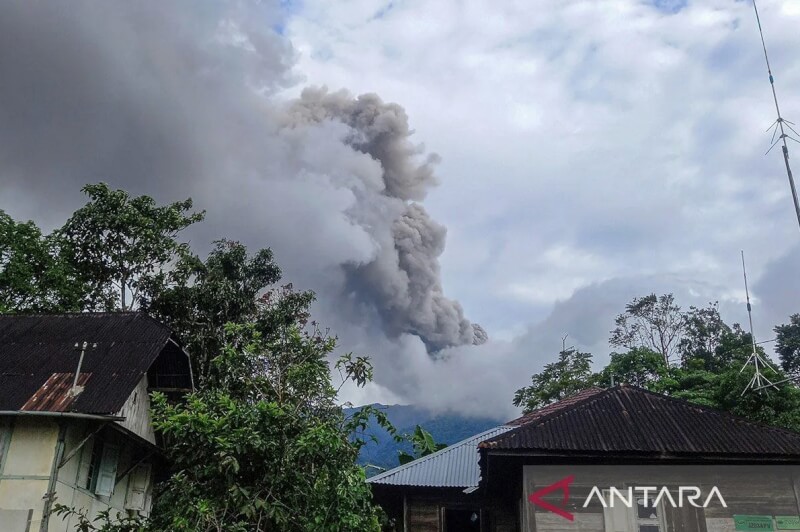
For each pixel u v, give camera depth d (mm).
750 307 17000
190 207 27328
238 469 9555
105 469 14906
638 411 13562
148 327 15883
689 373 33375
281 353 11695
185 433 10109
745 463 12188
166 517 10094
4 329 15914
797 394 22188
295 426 10398
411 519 16438
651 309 45156
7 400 13133
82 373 13992
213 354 23016
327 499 10070
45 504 12312
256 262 25391
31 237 23812
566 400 19250
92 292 24688
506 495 16250
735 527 11938
